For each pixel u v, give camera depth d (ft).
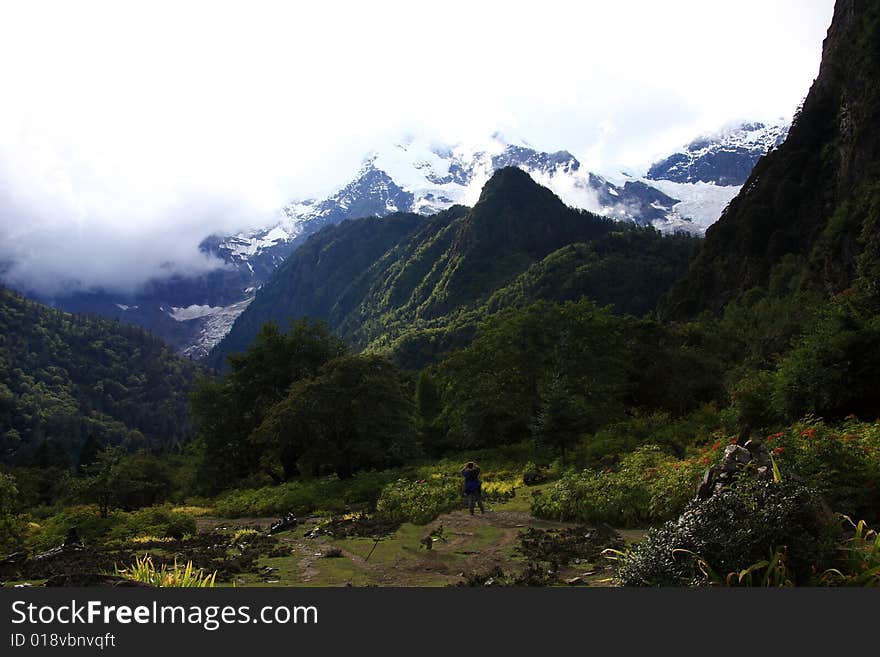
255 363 142.31
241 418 137.39
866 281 86.48
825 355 63.72
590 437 95.25
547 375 116.37
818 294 181.47
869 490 29.96
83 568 40.37
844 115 272.92
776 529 18.57
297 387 104.83
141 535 60.70
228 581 31.99
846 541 19.65
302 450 114.52
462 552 35.94
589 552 32.27
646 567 19.99
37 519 99.30
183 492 141.28
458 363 127.54
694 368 138.10
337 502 72.95
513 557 33.17
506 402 118.83
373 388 101.35
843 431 45.88
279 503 77.97
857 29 276.00
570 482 47.42
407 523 50.60
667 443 77.97
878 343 61.26
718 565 18.78
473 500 49.65
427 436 147.33
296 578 32.07
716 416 90.63
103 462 76.43
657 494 39.60
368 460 105.70
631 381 138.62
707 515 20.08
